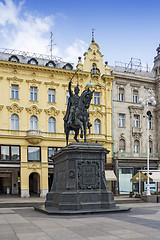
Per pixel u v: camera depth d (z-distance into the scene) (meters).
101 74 51.88
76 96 21.27
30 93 47.16
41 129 46.72
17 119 45.81
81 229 12.45
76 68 51.28
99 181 18.84
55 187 21.69
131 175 49.75
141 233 11.51
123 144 52.06
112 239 10.49
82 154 18.91
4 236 11.24
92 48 52.12
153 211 19.67
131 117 52.94
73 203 17.84
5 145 44.41
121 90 53.31
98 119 50.31
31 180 50.38
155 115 55.22
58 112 47.94
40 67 47.34
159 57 57.00
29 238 10.81
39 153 46.28
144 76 54.66
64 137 47.72
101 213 17.38
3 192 49.09
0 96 45.06
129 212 18.53
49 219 15.52
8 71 45.97
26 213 19.31
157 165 52.31
